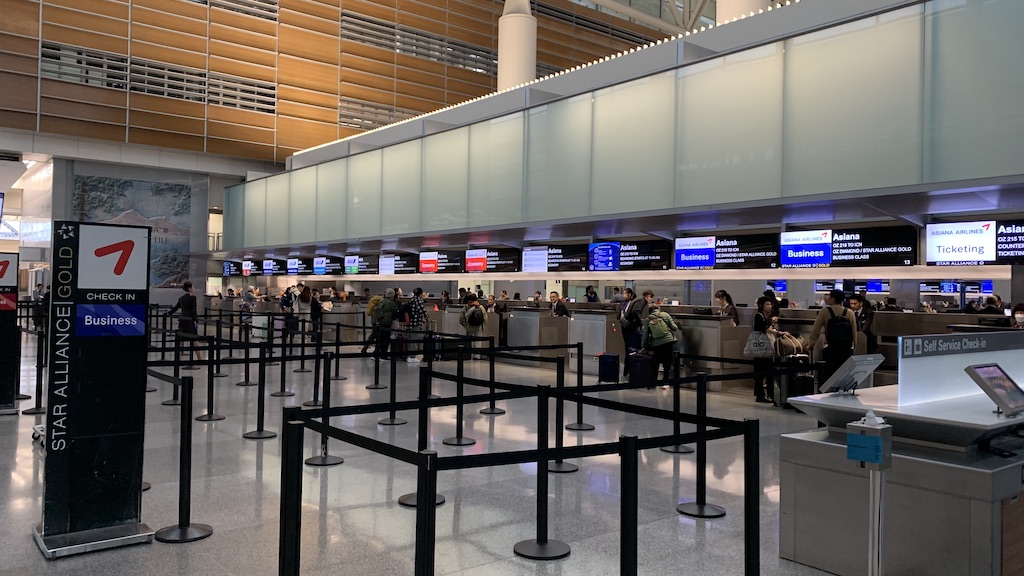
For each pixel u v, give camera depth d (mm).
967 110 10648
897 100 11430
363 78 34969
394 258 25469
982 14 10547
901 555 3814
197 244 32656
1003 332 4730
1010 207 11430
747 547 3566
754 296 20359
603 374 12680
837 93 12180
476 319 15539
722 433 3553
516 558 4336
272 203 29062
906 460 3814
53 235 4469
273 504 5348
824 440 4199
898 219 12828
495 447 7371
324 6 33938
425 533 2939
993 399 3791
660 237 17047
